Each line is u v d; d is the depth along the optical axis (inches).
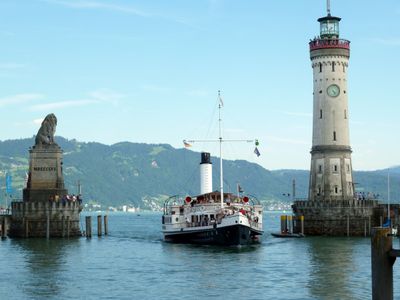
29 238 5935.0
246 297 2965.1
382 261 1738.4
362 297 2955.2
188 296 2992.1
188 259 4325.8
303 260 4234.7
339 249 4963.1
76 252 4817.9
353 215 6461.6
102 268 3912.4
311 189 6801.2
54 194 6058.1
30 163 6087.6
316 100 6806.1
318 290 3125.0
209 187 6161.4
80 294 3046.3
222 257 4424.2
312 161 6815.9
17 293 3065.9
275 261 4188.0
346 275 3580.2
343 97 6747.1
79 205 6181.1
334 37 6820.9
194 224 5452.8
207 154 6181.1
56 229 6023.6
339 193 6668.3
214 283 3329.2
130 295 3016.7
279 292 3078.2
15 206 5989.2
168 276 3572.8
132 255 4611.2
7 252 4756.4
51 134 6141.7
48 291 3120.1
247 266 3951.8
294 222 6752.0
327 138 6722.4
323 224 6515.8
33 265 4037.9
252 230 5290.4
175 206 5723.4
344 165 6707.7
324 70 6752.0
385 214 6451.8
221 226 5118.1
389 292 1733.5
